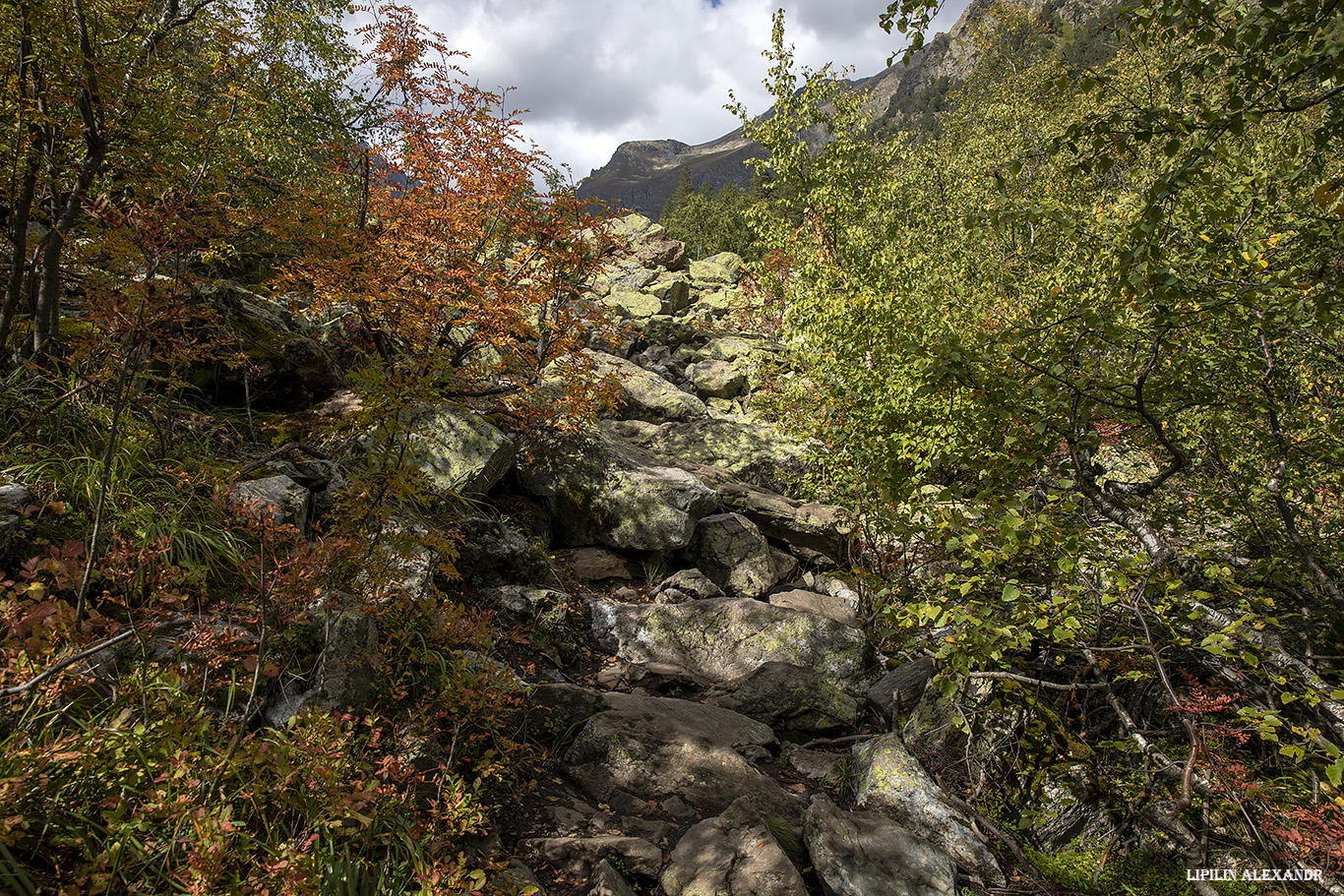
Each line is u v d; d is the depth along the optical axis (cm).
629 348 1641
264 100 641
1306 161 392
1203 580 562
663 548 801
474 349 766
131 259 427
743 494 934
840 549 931
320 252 686
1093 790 462
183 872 243
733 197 5978
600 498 817
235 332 630
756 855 383
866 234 1370
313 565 357
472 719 421
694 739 493
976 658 416
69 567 281
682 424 1147
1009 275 993
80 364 412
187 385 520
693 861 382
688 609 686
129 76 505
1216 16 328
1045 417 464
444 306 717
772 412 1259
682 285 2412
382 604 411
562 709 505
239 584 415
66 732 279
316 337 784
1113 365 518
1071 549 418
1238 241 470
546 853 380
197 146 576
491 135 725
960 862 416
